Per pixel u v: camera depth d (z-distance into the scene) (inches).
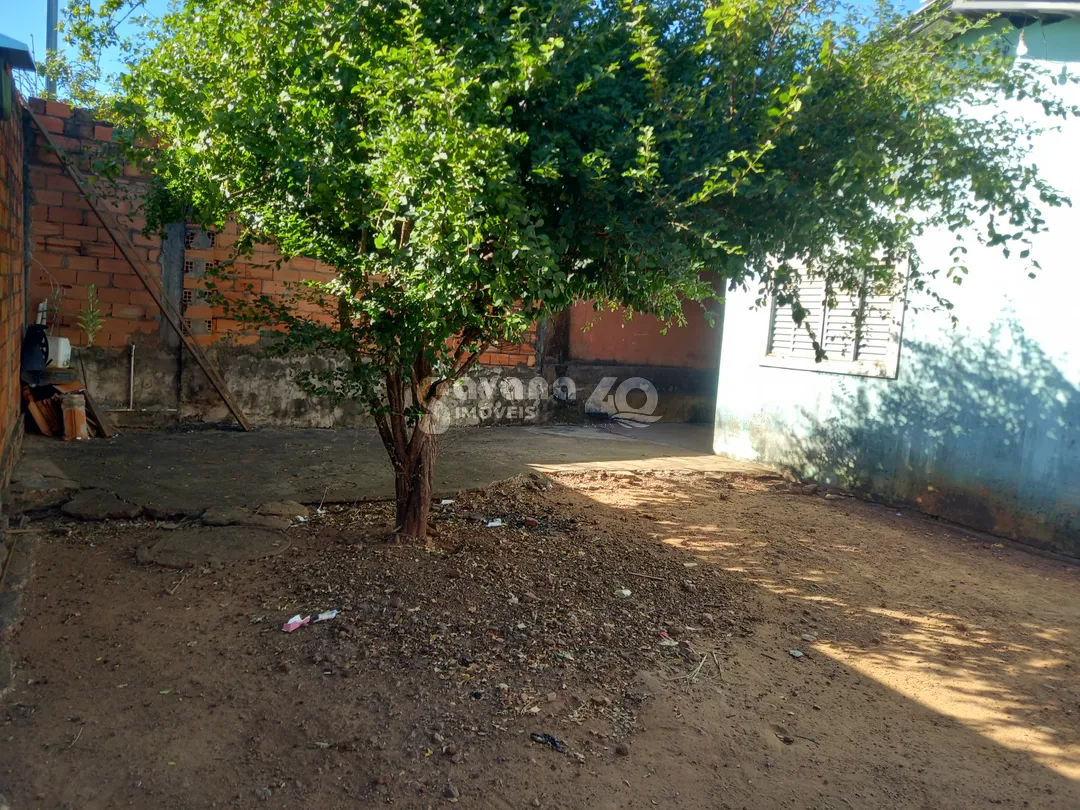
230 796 105.2
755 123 148.1
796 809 112.3
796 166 149.3
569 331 471.8
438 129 126.7
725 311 384.5
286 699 127.6
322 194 147.7
